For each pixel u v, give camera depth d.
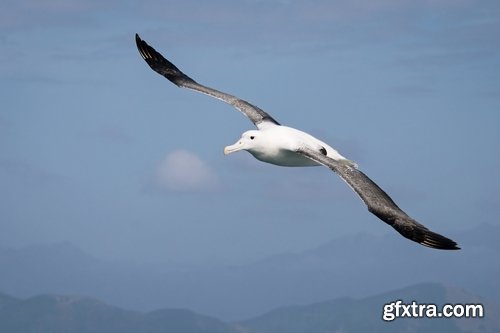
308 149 15.42
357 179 13.62
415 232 12.40
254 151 16.31
